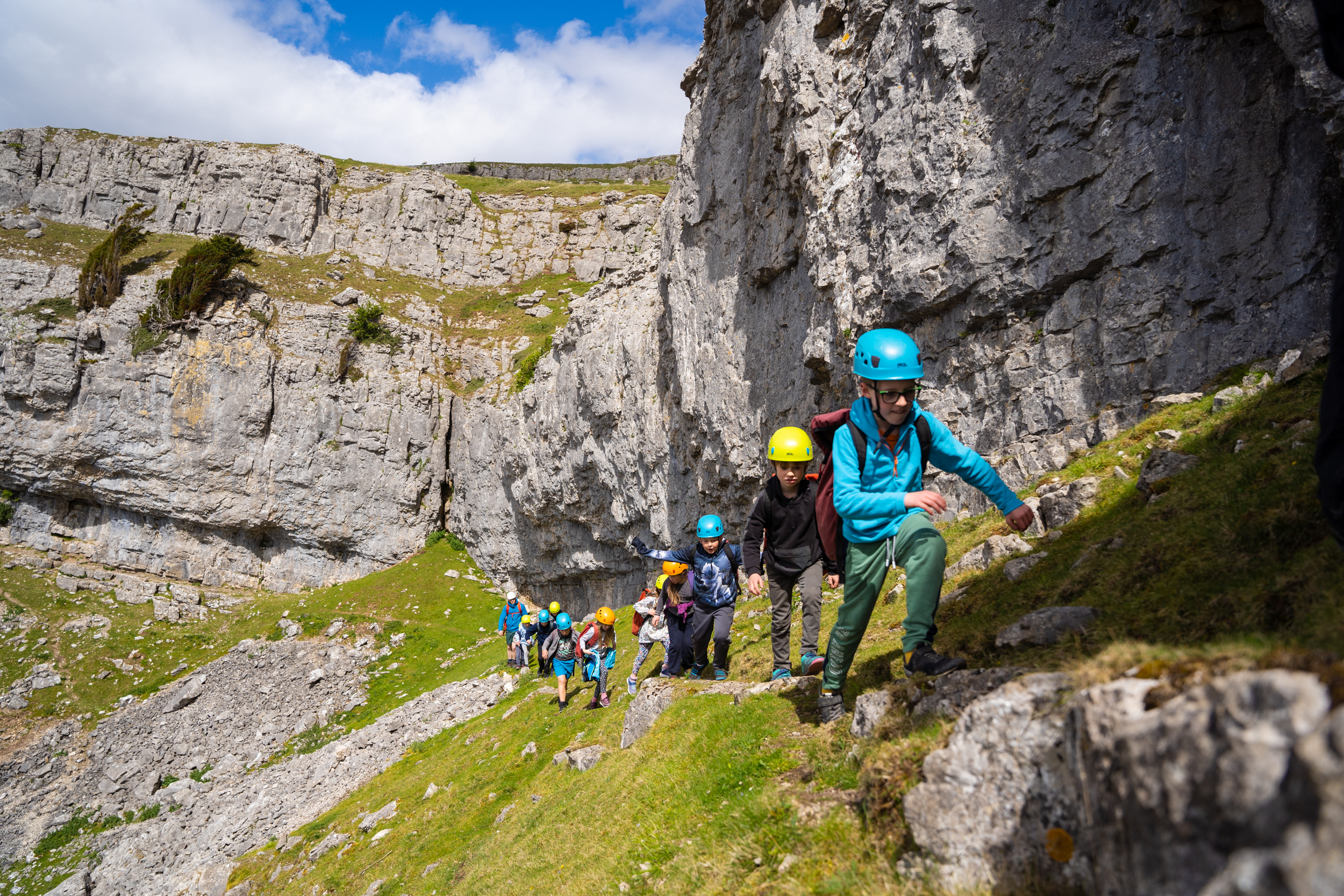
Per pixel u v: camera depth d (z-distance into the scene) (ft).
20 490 181.78
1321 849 4.91
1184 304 35.50
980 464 14.93
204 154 250.37
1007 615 20.54
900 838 12.26
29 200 230.27
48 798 118.52
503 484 183.01
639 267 134.92
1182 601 14.20
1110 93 39.06
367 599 178.19
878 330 14.76
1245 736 6.04
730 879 14.88
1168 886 6.68
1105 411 37.96
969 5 46.34
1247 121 33.78
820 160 62.34
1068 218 40.68
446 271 273.13
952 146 46.96
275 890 56.95
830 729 17.95
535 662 95.96
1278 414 22.27
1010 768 10.50
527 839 30.91
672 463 110.01
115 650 155.02
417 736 86.69
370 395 203.00
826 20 62.54
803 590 24.94
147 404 181.78
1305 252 31.35
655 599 46.32
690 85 99.04
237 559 191.31
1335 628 8.99
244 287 206.49
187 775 121.60
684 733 25.31
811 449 23.76
